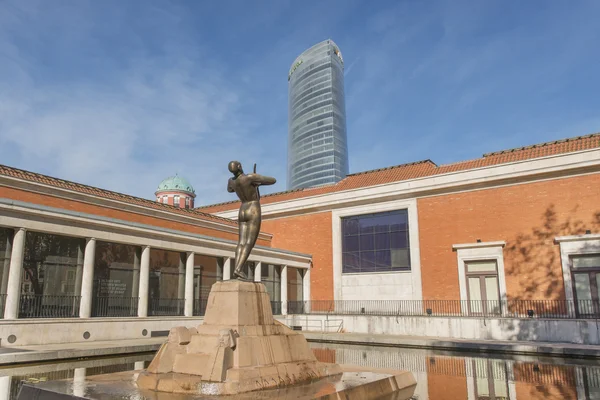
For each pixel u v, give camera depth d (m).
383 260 31.30
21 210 18.28
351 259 32.81
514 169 26.44
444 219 28.86
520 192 26.44
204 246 26.61
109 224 21.48
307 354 10.35
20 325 17.69
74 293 20.64
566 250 24.14
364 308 31.19
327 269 33.69
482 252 26.95
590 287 23.47
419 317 25.19
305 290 34.31
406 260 30.30
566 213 24.75
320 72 146.00
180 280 25.70
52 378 11.69
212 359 8.63
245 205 10.82
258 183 10.86
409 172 32.16
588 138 25.94
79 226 20.48
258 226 10.74
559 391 10.33
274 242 36.97
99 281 21.73
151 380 8.68
